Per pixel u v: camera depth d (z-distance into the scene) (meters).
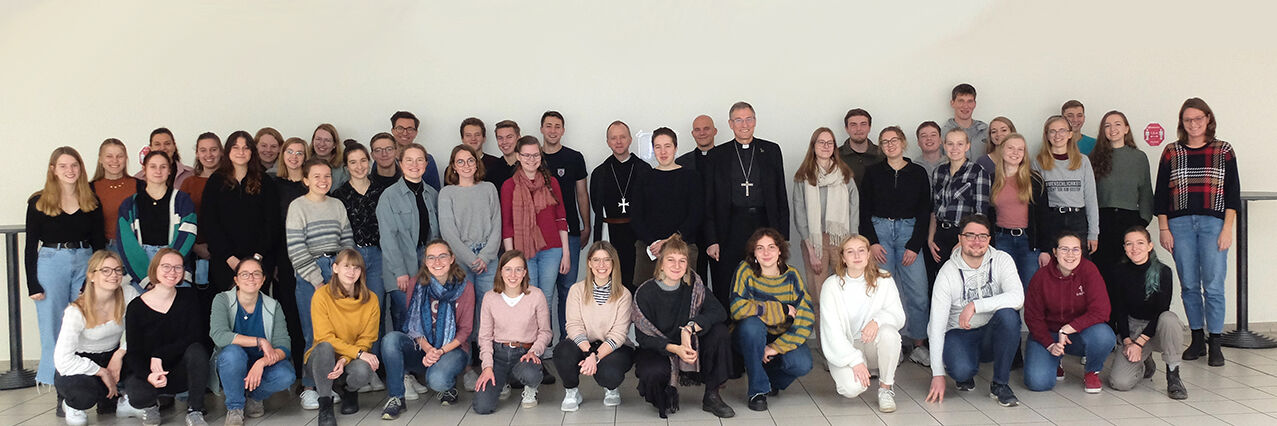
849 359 4.01
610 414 4.04
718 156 4.99
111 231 4.69
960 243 4.37
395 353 4.07
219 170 4.60
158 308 3.92
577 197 5.53
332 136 5.30
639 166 5.16
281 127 5.70
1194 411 3.86
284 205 4.75
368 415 4.11
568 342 4.09
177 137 5.68
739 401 4.22
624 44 5.76
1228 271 6.02
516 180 4.81
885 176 5.01
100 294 3.94
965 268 4.27
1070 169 4.95
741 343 4.05
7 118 5.62
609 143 5.25
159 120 5.67
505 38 5.73
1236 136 5.94
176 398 4.46
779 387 4.30
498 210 4.73
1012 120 5.85
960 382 4.33
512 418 4.01
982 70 5.83
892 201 4.99
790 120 5.80
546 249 4.85
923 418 3.84
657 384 3.94
